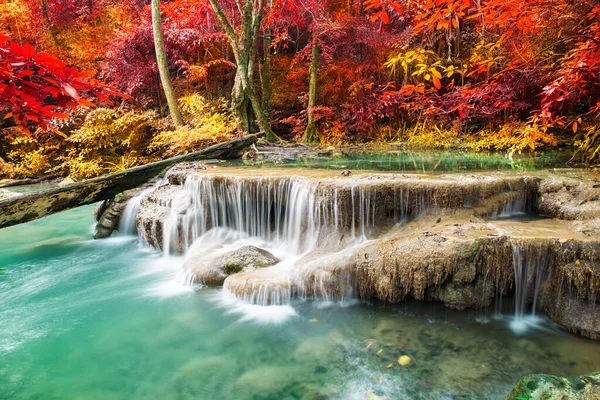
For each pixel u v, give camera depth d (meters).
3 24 13.24
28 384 2.94
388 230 4.38
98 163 11.63
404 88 3.21
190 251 5.50
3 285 4.82
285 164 7.39
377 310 3.80
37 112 1.19
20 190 10.47
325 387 2.78
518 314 3.54
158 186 6.98
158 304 4.20
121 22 14.87
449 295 3.55
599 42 3.09
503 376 2.77
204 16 13.19
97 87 1.19
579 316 3.14
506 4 2.86
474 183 4.28
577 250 3.16
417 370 2.89
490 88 3.53
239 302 4.11
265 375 2.95
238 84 11.23
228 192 5.65
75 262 5.62
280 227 5.38
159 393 2.81
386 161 7.57
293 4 12.16
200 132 10.19
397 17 11.79
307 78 13.52
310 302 3.98
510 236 3.46
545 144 8.04
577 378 2.27
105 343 3.49
